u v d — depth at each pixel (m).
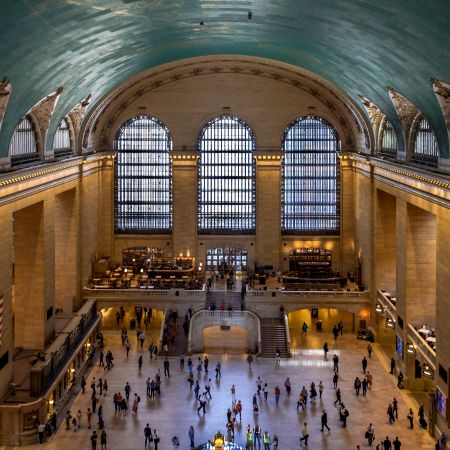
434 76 30.75
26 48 29.36
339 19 31.47
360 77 42.31
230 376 46.66
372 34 31.30
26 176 38.31
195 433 37.75
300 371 47.59
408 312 44.50
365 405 41.69
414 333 42.94
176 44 43.97
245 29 39.84
